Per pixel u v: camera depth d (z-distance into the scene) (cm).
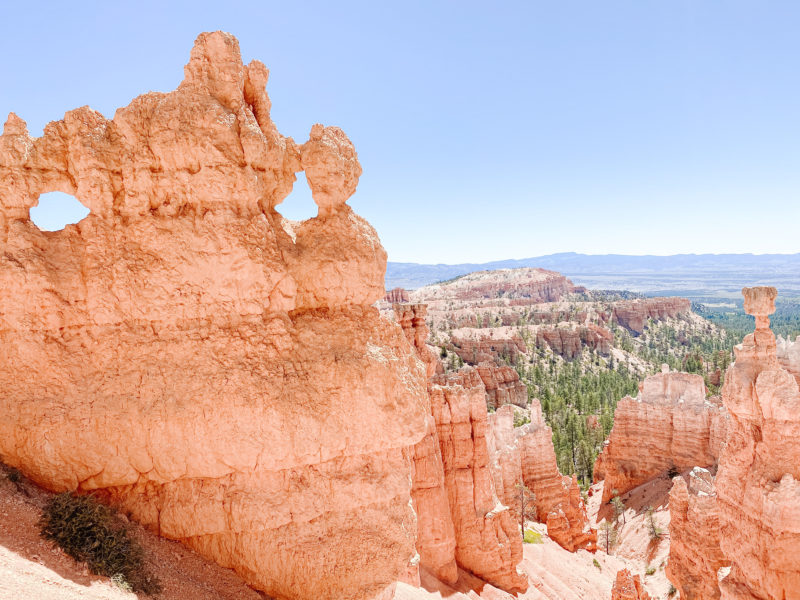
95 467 1175
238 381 1216
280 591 1274
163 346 1215
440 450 3022
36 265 1180
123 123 1235
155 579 1112
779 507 1834
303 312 1380
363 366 1341
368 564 1338
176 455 1200
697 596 2852
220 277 1240
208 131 1240
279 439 1232
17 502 1066
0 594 836
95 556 1060
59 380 1179
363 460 1363
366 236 1448
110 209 1233
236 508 1233
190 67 1270
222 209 1241
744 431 2091
